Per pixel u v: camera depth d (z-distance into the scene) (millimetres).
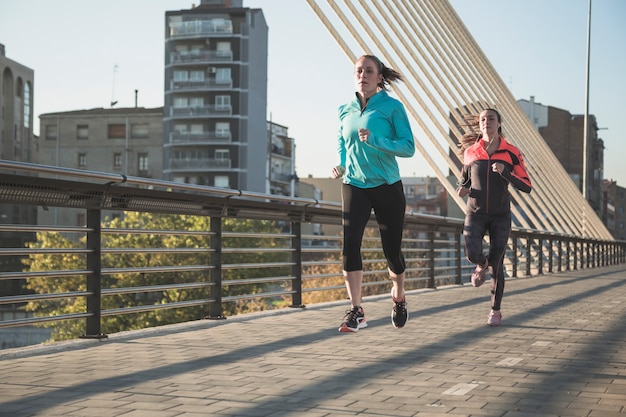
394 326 6543
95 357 5137
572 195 25812
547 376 4500
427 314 8227
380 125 5926
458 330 6742
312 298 30844
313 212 9375
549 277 17844
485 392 4035
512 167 7367
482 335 6391
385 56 13305
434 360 5070
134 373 4535
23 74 68688
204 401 3793
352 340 6039
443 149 14812
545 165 22641
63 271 5742
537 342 5961
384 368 4750
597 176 95188
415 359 5105
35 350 5305
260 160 80562
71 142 75250
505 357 5207
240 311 44875
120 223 44344
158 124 75875
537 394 3990
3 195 5203
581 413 3574
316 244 87875
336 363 4930
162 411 3576
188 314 41281
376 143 5781
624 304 9539
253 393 3988
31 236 63406
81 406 3664
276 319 7645
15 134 67688
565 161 81188
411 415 3523
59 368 4691
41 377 4391
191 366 4793
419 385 4219
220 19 76438
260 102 80125
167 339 6086
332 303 9461
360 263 6070
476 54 17938
